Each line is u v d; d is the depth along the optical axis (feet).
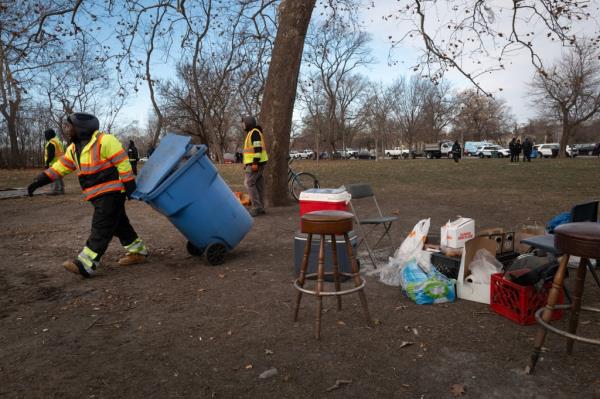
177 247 22.56
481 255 14.49
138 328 12.64
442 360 10.45
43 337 12.13
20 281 17.15
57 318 13.44
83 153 16.94
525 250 16.15
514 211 31.37
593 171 71.41
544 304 12.36
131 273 18.06
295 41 33.09
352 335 11.89
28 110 124.47
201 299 14.90
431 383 9.50
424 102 265.54
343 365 10.32
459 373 9.86
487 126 275.59
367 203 37.45
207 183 18.33
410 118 269.23
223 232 18.94
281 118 34.06
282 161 34.96
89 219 31.42
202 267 18.80
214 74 131.23
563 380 9.45
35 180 17.54
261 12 50.29
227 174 79.20
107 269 18.71
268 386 9.53
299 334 12.01
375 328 12.30
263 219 29.63
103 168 17.06
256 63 69.67
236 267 18.66
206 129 182.60
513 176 64.28
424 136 287.28
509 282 12.56
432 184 53.83
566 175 64.18
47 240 24.63
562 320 12.49
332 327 12.43
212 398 9.15
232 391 9.38
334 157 220.84
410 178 64.03
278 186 35.01
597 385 9.21
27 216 33.12
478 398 8.93
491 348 10.96
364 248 21.67
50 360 10.83
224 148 216.95
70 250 22.24
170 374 10.10
